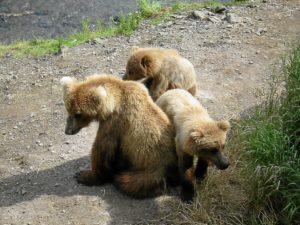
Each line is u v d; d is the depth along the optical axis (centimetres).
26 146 984
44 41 1536
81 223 780
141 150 806
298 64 923
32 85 1225
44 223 786
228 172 845
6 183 881
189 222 768
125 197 823
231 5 1575
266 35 1358
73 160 924
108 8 1959
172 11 1595
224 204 805
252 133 851
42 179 880
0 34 1809
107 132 812
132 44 1380
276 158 792
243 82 1148
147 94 828
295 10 1495
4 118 1092
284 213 786
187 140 757
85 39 1471
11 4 2005
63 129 1027
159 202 806
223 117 1017
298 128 853
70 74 1256
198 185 821
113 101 797
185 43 1338
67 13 1936
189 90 1036
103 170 838
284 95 970
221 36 1360
